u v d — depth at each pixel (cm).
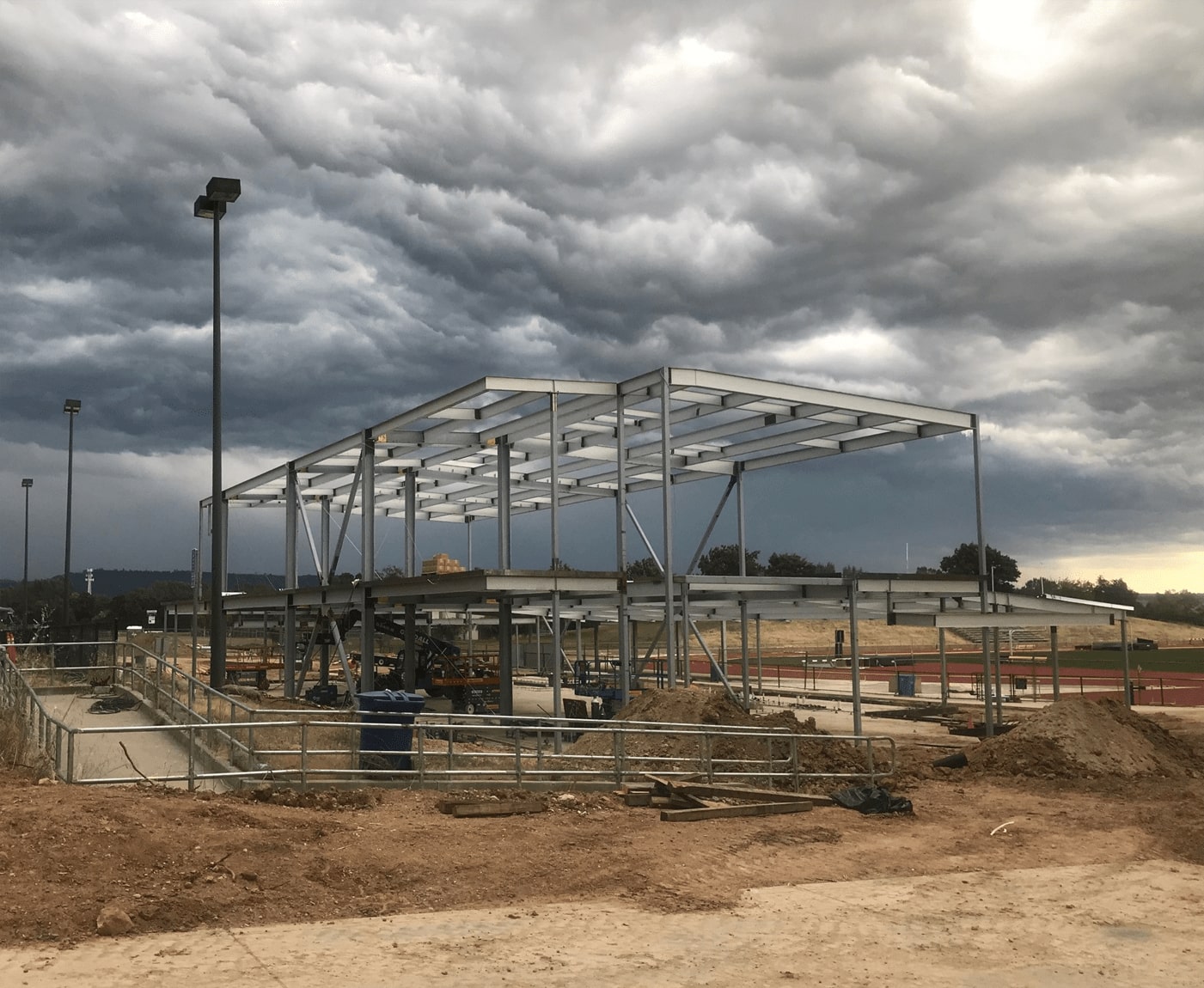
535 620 4950
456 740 2684
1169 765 2289
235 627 6009
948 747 2731
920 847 1441
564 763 2167
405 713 1664
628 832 1431
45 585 9656
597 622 4591
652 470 4181
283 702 3284
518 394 3156
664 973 870
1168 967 914
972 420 3275
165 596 9844
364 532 3678
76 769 1720
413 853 1225
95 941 902
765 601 3153
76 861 1049
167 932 939
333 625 3831
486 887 1132
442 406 3195
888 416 3169
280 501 5644
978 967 911
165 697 2461
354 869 1144
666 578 2797
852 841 1464
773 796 1706
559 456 3919
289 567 4662
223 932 946
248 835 1204
